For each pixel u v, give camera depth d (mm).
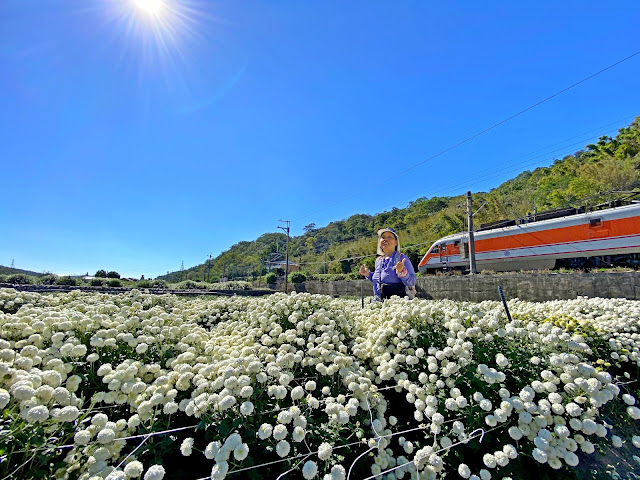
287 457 1493
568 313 3715
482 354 2088
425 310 2564
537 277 10016
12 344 1864
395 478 1634
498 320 2402
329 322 2711
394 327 2564
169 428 1568
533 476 1756
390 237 4723
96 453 1262
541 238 14266
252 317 2990
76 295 4391
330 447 1418
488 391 1907
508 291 10812
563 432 1655
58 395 1359
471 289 12039
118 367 1785
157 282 27141
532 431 1719
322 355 2145
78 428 1401
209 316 4191
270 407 1686
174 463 1569
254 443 1479
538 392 1891
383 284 4508
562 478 1716
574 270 11141
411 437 2025
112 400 1596
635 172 24891
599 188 25453
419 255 26672
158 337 2354
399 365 2281
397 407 2273
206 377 1837
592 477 1764
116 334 2207
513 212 29969
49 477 1182
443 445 1746
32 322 2100
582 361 2221
